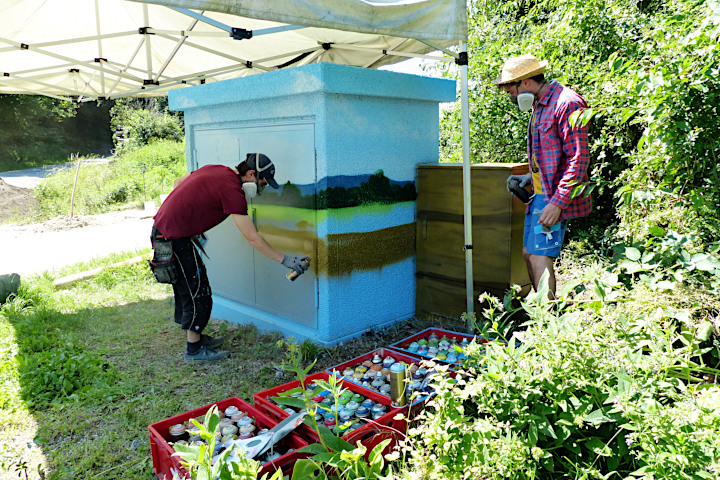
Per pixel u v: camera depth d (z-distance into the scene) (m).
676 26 3.57
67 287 6.64
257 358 4.18
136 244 9.79
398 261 4.75
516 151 5.85
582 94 4.76
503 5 6.65
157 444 2.65
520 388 2.16
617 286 2.68
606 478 2.00
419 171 4.75
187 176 4.27
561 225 3.66
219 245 5.28
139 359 4.23
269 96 4.33
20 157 33.19
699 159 3.34
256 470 1.86
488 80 5.97
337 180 4.12
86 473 2.74
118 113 31.42
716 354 2.54
